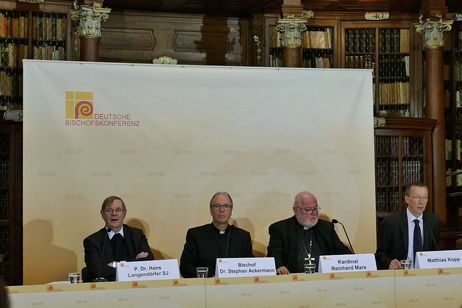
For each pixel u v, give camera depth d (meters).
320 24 7.43
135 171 5.18
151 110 5.21
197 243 4.55
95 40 5.98
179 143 5.26
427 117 6.69
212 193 5.30
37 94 5.00
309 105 5.43
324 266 3.63
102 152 5.11
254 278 3.41
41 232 5.00
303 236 4.59
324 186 5.44
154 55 7.53
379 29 7.51
